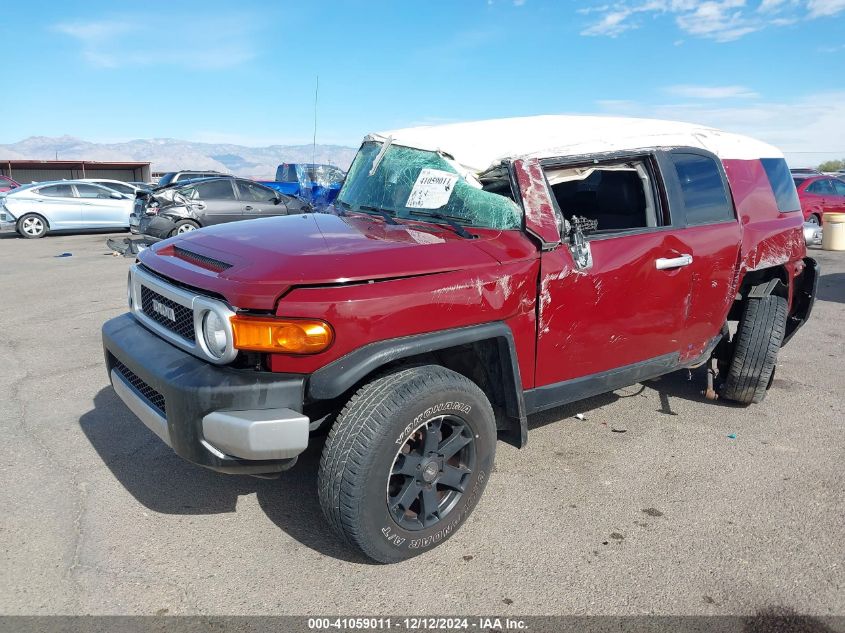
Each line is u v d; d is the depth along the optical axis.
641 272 3.39
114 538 2.89
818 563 2.77
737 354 4.34
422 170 3.41
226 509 3.17
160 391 2.56
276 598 2.52
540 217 3.03
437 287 2.64
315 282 2.44
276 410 2.43
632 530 3.02
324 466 2.51
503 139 3.35
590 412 4.44
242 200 13.43
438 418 2.67
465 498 2.85
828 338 6.55
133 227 14.10
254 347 2.40
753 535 2.98
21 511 3.09
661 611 2.47
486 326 2.81
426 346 2.61
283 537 2.94
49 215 16.58
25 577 2.60
